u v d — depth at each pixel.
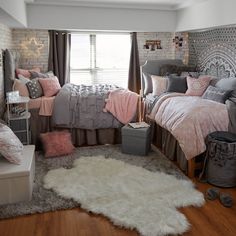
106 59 6.15
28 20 5.09
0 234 2.11
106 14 5.37
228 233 2.13
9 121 3.51
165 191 2.72
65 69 5.60
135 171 3.16
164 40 6.18
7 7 2.70
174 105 3.63
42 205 2.46
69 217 2.32
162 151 3.91
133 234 2.11
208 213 2.39
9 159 2.57
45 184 2.83
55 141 3.65
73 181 2.89
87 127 4.00
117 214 2.32
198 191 2.76
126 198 2.57
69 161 3.46
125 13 5.45
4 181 2.43
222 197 2.57
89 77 6.14
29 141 3.74
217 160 2.84
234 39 4.34
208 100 3.69
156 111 4.07
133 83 6.08
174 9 5.54
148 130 3.75
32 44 5.51
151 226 2.16
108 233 2.12
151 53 6.17
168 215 2.31
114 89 4.47
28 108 3.93
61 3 5.02
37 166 3.30
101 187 2.77
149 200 2.54
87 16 5.29
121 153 3.78
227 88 3.97
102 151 3.85
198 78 4.58
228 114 3.18
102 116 4.06
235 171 2.85
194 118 3.09
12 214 2.33
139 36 6.02
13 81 4.23
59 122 3.92
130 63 6.01
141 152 3.70
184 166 3.20
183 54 5.95
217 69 4.85
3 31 4.35
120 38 6.10
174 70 5.40
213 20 4.43
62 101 3.97
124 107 4.11
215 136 2.95
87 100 4.04
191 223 2.25
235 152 2.78
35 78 4.55
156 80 4.98
